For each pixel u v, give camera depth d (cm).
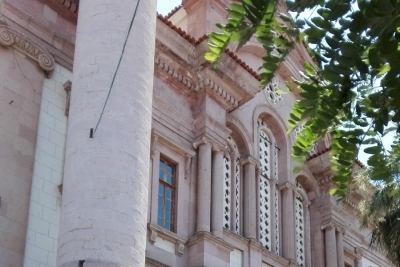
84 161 1562
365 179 2280
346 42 901
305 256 2836
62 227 1530
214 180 2364
